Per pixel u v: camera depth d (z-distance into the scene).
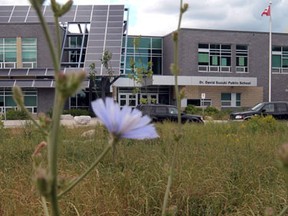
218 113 36.97
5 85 36.69
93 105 0.84
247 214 5.00
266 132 13.69
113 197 5.29
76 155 8.53
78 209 4.91
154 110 21.77
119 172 6.23
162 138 8.55
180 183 5.78
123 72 41.72
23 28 39.66
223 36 45.69
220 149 9.10
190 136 12.15
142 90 43.91
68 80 0.73
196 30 44.91
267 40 46.62
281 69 47.66
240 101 45.41
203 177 6.19
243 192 5.78
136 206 5.31
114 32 40.09
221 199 5.49
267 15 40.56
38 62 39.56
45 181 0.77
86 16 42.06
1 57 39.91
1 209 4.96
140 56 42.00
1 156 8.29
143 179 6.09
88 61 37.97
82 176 0.93
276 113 23.86
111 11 42.31
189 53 44.81
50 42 0.82
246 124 15.56
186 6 1.56
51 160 0.79
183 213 5.29
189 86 43.50
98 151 8.63
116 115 0.83
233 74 46.03
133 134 0.83
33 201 5.10
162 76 42.03
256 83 45.25
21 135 11.68
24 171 6.66
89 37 39.94
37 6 0.81
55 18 0.99
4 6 42.88
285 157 0.91
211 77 43.62
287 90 47.59
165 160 6.75
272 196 5.19
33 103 37.44
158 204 5.31
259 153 8.67
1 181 6.07
